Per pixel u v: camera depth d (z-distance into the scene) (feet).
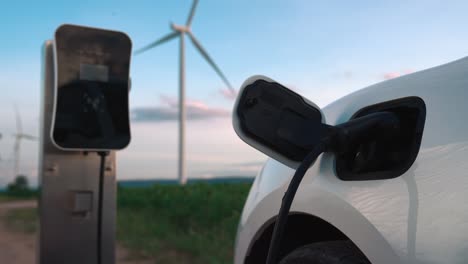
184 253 23.82
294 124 3.98
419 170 3.67
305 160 3.68
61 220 10.20
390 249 3.63
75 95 10.05
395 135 3.99
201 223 30.50
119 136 10.53
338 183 4.26
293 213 4.77
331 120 4.84
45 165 10.09
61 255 10.16
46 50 10.26
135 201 44.96
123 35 10.66
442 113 3.76
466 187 3.35
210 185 51.29
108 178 10.65
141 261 22.35
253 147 3.86
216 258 21.56
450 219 3.35
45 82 10.20
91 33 10.30
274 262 3.59
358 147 4.24
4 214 51.31
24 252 25.08
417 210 3.56
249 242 5.41
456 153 3.51
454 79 3.88
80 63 10.17
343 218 4.09
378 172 3.99
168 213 33.86
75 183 10.35
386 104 4.31
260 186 5.51
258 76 3.94
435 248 3.35
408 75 4.37
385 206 3.78
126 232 29.66
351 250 4.22
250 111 3.87
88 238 10.44
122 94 10.60
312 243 4.98
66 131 9.89
